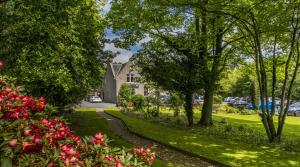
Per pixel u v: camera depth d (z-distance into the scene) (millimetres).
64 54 16484
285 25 19094
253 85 51688
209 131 23859
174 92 27547
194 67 25703
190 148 17031
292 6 17750
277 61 26031
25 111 5043
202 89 27500
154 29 27156
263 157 15484
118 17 27078
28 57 15758
